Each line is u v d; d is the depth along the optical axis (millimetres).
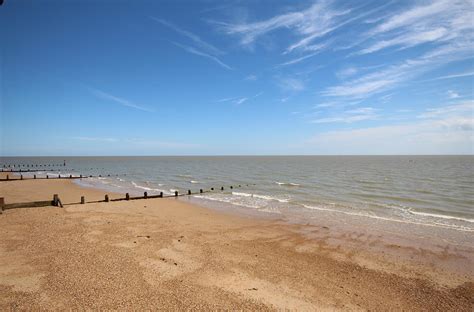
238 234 15781
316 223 18609
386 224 18406
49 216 17625
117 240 13422
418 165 90375
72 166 96438
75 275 9516
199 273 10203
